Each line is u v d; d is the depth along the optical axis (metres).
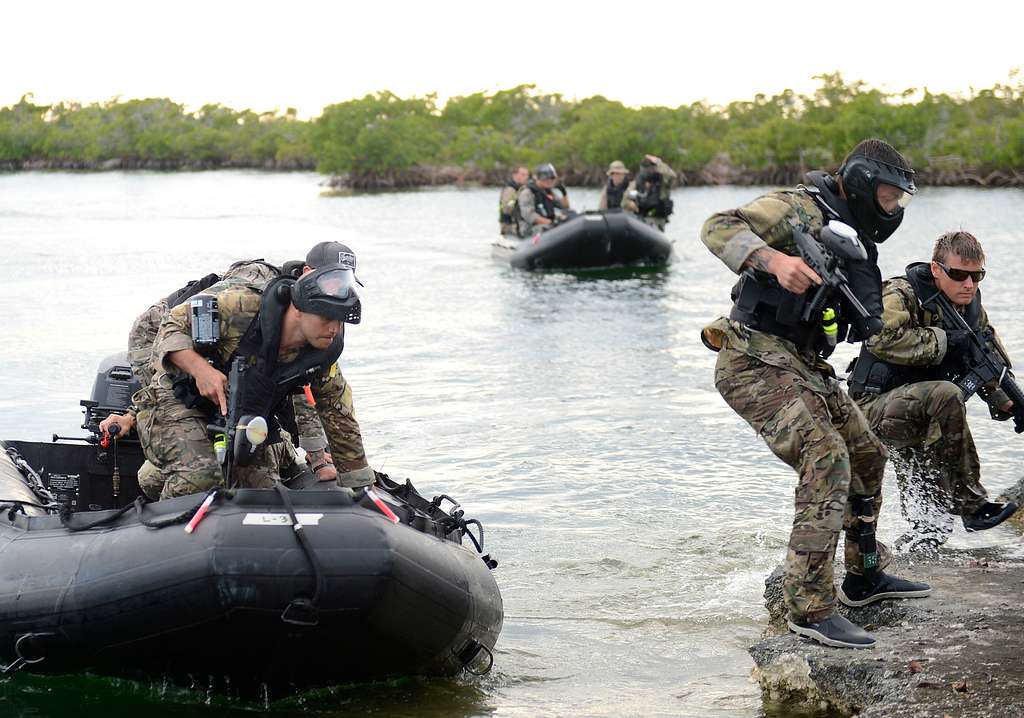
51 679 4.44
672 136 63.91
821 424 4.45
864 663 4.38
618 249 20.50
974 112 60.50
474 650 4.61
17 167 108.69
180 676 4.30
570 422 9.10
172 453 4.60
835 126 60.25
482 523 6.77
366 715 4.26
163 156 102.31
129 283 17.61
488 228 31.19
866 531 4.94
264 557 3.98
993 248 21.16
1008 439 8.17
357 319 4.30
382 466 7.93
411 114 78.00
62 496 5.64
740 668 4.82
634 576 5.95
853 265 4.45
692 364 11.45
